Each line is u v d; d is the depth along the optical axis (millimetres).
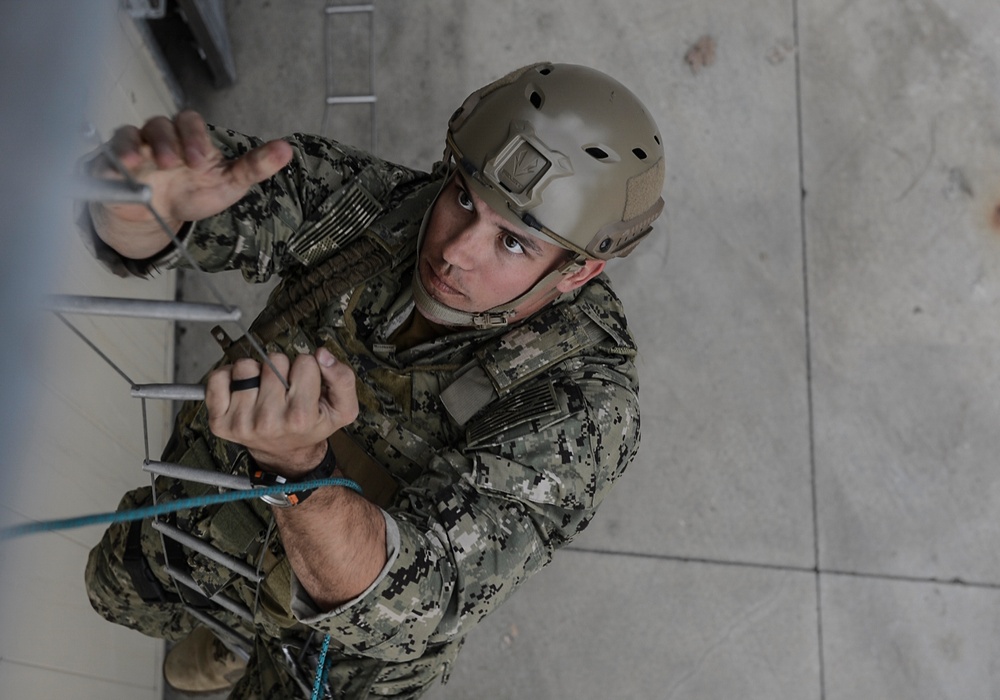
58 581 1420
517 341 1212
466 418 1188
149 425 2021
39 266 327
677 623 2232
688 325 2428
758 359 2420
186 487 1283
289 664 1297
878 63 2662
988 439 2414
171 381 2211
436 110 2523
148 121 767
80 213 908
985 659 2270
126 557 1348
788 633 2248
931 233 2547
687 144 2559
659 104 2582
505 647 2188
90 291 1572
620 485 2305
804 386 2412
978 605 2301
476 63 2562
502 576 1079
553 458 1119
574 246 1106
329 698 1281
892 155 2596
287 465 806
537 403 1146
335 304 1216
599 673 2193
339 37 2525
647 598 2240
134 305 601
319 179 1203
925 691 2240
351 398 772
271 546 1182
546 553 1172
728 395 2387
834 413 2402
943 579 2311
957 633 2281
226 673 1854
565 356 1215
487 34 2580
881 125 2617
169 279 2197
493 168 1052
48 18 330
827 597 2277
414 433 1214
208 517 1243
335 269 1171
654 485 2312
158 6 1782
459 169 1090
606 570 2250
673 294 2443
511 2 2609
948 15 2715
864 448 2383
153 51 2145
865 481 2363
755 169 2555
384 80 2521
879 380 2434
